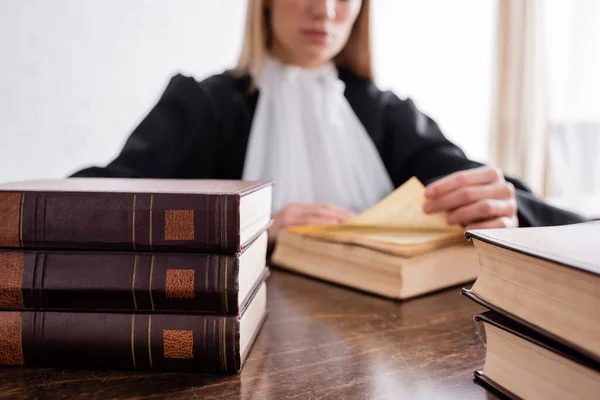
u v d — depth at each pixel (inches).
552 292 10.9
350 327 18.5
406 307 21.0
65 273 14.2
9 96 75.7
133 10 83.0
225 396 12.9
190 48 88.0
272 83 45.3
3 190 14.5
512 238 12.7
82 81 80.4
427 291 23.0
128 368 14.5
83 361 14.4
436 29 101.6
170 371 14.5
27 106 76.9
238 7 90.7
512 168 91.7
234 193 14.2
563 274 10.4
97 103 81.7
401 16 100.1
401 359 15.4
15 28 75.2
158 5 84.9
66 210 14.3
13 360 14.5
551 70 89.7
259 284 17.5
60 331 14.3
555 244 11.9
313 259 26.7
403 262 21.8
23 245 14.5
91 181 20.7
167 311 14.3
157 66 85.9
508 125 92.0
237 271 14.1
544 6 89.0
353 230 27.1
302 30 41.4
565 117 87.6
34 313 14.4
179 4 86.4
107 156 83.1
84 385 13.5
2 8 74.1
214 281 14.0
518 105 91.1
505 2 91.7
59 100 79.0
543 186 90.2
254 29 44.8
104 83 82.0
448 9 101.5
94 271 14.2
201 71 89.3
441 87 102.4
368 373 14.3
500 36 92.7
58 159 79.7
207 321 14.1
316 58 43.3
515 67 91.0
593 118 83.8
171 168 39.0
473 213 26.0
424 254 22.7
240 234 14.3
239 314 14.3
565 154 88.0
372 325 18.7
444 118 102.7
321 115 44.6
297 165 44.0
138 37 83.8
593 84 83.7
